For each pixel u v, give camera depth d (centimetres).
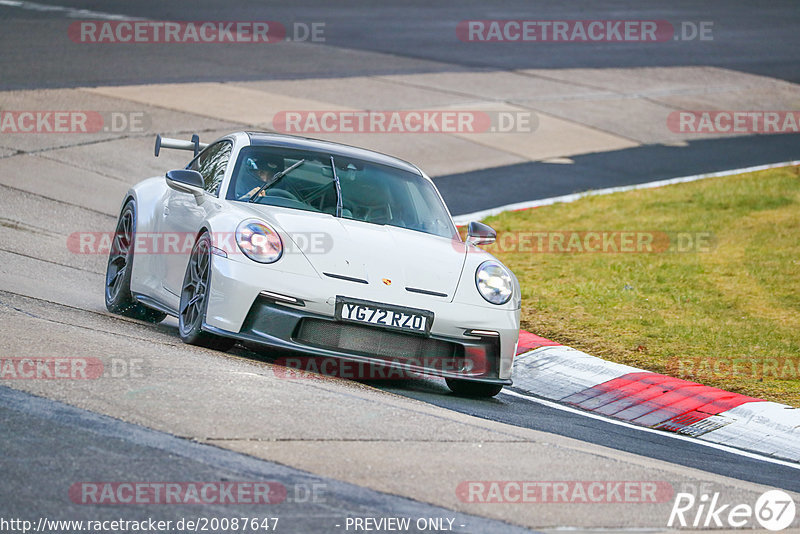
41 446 1541
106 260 3619
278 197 2561
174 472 1505
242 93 6756
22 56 6988
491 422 2138
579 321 3428
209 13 9825
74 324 2400
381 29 9962
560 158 6450
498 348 2392
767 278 4091
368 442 1761
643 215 5212
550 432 2178
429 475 1642
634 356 3078
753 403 2636
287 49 8475
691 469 2030
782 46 10925
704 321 3497
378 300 2267
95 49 7544
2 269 3081
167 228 2702
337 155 2778
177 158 5297
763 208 5362
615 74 8981
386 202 2658
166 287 2641
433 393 2444
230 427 1723
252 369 2173
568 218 5131
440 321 2308
